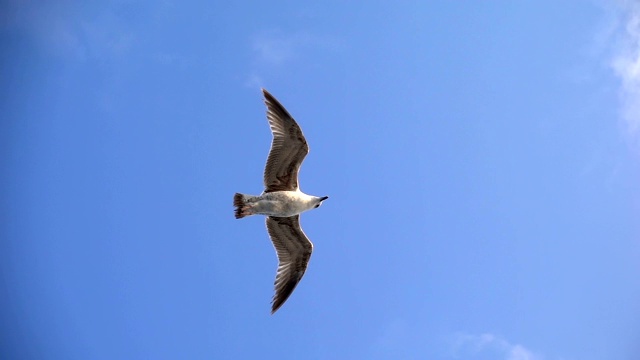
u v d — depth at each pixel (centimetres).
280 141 1891
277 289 2067
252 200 1880
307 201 1905
